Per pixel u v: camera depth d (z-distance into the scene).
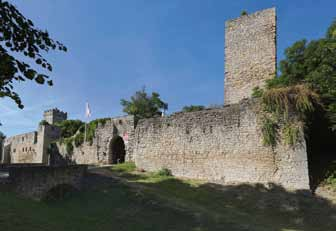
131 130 26.00
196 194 15.62
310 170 16.69
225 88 25.20
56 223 10.93
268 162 16.25
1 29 4.57
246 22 24.94
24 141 49.19
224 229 10.73
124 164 24.34
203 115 19.88
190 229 10.76
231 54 25.36
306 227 11.59
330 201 13.27
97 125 29.97
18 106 5.08
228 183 17.31
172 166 20.73
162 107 39.50
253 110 17.41
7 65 4.55
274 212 13.15
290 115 15.94
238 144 17.72
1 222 9.95
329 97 15.58
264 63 23.39
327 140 17.73
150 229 10.84
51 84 4.99
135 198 14.18
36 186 14.82
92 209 13.20
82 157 30.98
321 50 16.53
